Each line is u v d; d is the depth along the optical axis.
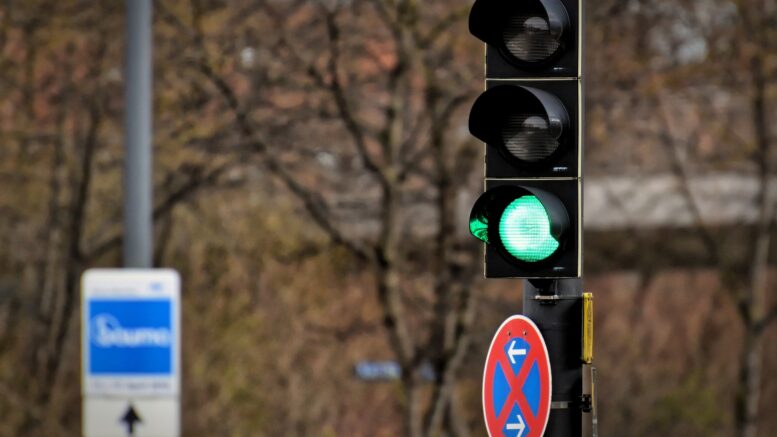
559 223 14.41
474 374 54.25
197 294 52.66
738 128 59.38
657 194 61.62
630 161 60.50
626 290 75.75
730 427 72.75
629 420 71.62
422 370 43.59
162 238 47.12
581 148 14.62
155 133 42.12
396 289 41.47
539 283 15.32
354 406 57.31
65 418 55.22
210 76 39.75
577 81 14.73
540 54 14.76
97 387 22.98
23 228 52.44
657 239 65.94
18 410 53.94
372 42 42.59
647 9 50.78
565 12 14.74
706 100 56.84
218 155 42.50
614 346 73.56
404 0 40.66
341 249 50.72
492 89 14.58
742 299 59.19
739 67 54.34
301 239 48.94
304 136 43.66
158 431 23.03
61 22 46.59
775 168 59.31
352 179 45.00
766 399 81.31
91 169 47.94
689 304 76.38
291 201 47.03
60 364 53.50
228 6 41.53
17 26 46.78
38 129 49.00
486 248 14.80
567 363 15.41
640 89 51.00
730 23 53.94
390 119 41.22
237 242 48.88
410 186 45.59
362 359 56.75
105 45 47.03
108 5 46.66
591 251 66.19
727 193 63.16
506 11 14.82
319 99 41.56
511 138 14.70
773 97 55.00
